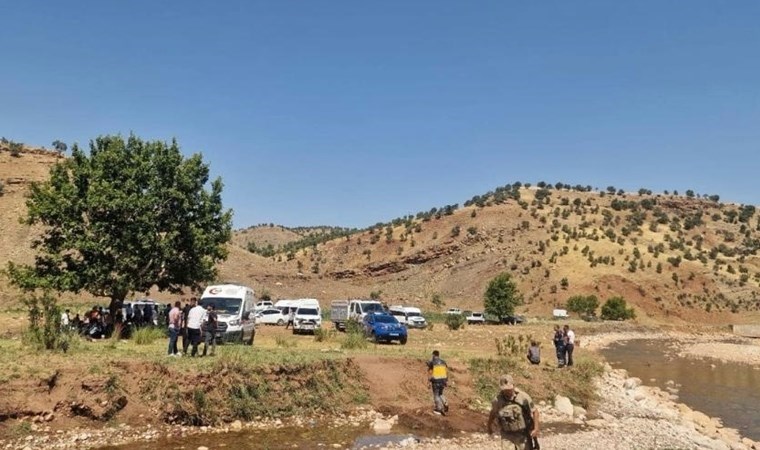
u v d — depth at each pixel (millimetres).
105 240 31031
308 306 42500
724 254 150750
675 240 154500
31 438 14117
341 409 19406
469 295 127500
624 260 131125
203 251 34031
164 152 34000
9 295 57938
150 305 36000
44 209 31047
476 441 17016
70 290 31438
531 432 10391
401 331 35531
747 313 118125
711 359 51531
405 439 16516
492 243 146750
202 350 22047
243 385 18000
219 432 16156
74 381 15836
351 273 157250
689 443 18812
